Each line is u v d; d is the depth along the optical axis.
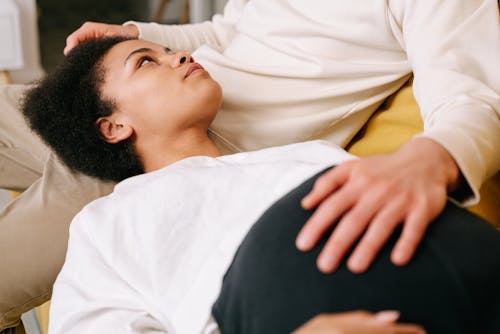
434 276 0.85
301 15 1.54
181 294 1.07
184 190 1.15
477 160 1.06
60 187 1.46
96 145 1.47
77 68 1.49
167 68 1.43
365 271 0.87
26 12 3.22
